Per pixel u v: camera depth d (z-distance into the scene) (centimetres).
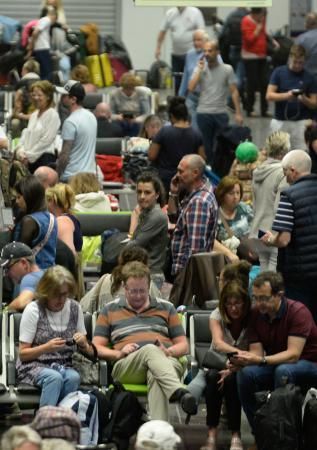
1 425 1950
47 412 1500
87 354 1891
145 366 1888
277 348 1905
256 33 4247
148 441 1467
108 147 3222
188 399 1842
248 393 1881
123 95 3606
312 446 1828
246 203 2611
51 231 2150
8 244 2022
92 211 2583
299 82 3192
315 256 2020
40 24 4091
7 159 2797
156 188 2272
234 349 1888
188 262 2162
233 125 3300
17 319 1941
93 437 1828
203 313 2005
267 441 1823
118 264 2053
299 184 2025
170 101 2850
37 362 1881
